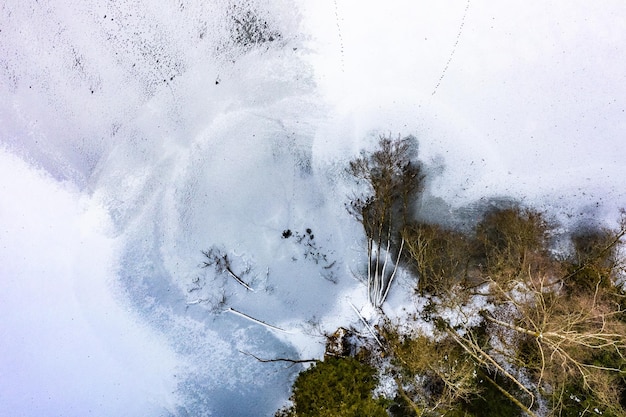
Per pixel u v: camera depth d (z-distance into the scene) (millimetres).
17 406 14586
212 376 14438
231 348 14469
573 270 14188
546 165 14508
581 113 14477
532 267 14250
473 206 14539
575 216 14422
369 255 13867
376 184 14242
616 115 14430
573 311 13289
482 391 13305
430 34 14648
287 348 14398
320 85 14812
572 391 12898
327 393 13594
